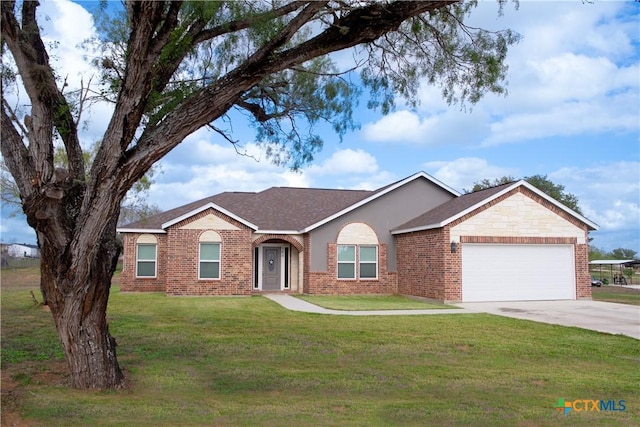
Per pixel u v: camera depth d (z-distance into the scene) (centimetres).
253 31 812
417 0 716
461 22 884
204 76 882
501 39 891
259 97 961
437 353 1070
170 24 681
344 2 753
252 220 2553
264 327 1398
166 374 870
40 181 675
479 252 2112
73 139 769
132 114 686
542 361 1008
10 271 3912
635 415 683
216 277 2356
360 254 2484
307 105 974
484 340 1216
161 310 1761
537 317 1631
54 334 1237
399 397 757
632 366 971
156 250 2500
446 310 1820
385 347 1128
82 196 755
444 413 678
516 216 2142
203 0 661
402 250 2439
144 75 683
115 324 1409
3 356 984
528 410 698
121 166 691
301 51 736
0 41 675
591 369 945
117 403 696
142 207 2712
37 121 677
